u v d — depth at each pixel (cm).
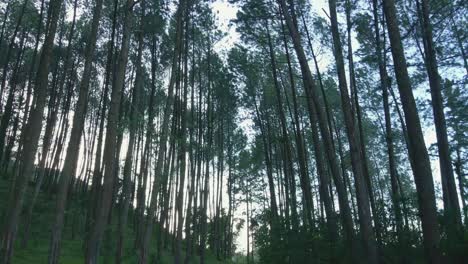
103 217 1055
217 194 3922
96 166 2175
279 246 1320
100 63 2702
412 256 1052
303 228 1345
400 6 1791
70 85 2941
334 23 1331
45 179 3456
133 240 2600
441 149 1436
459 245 871
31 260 1777
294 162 3095
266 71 2389
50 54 1310
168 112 1625
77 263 1883
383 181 3819
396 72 924
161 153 1573
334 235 1292
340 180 1263
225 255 4125
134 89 2280
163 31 2203
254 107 2791
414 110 886
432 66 1491
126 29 1242
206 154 2809
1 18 2817
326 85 2539
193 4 2036
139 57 2119
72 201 3023
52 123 2541
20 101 2952
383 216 1217
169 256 2802
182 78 2275
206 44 2527
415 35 1778
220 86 2709
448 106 1898
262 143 3030
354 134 1212
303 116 2692
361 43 1802
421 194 847
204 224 2745
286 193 2506
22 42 2881
